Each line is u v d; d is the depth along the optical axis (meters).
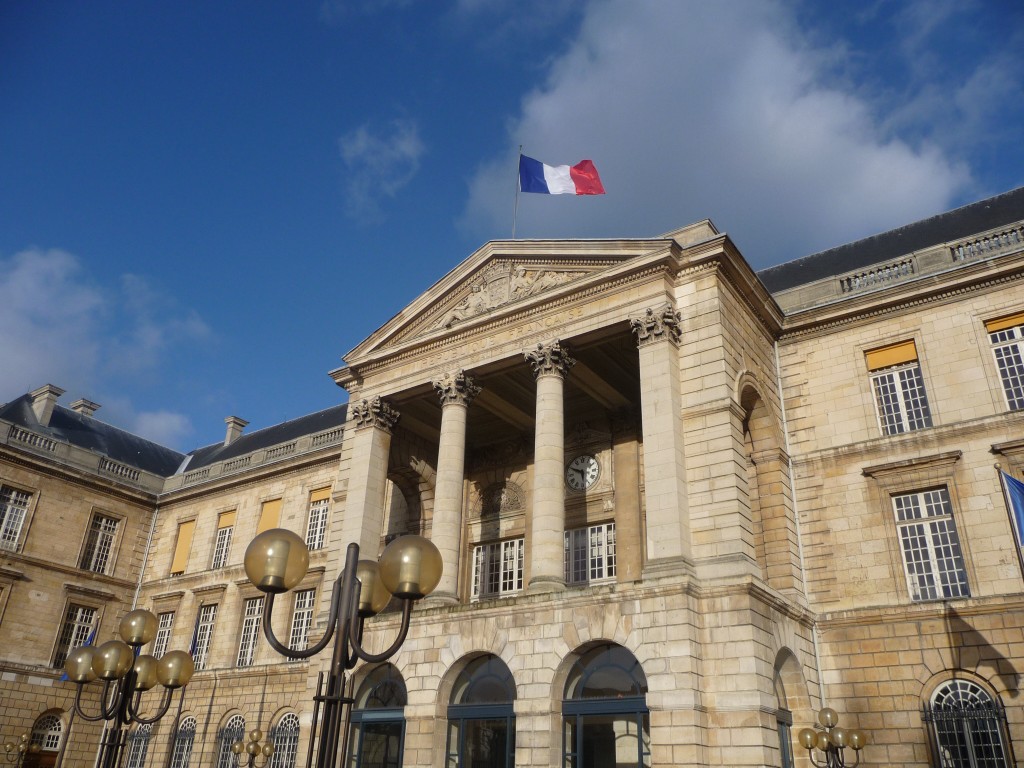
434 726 21.09
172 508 41.88
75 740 35.78
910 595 21.41
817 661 21.66
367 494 26.58
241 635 35.59
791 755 19.70
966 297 23.06
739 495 19.80
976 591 20.38
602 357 25.23
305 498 36.66
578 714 19.52
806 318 25.28
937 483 21.73
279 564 9.26
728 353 21.77
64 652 36.84
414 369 27.23
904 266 24.67
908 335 23.64
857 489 22.83
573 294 24.12
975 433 21.58
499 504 29.33
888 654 20.83
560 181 27.80
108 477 40.34
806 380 24.91
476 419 29.38
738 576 18.69
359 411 28.05
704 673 18.30
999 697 19.16
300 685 31.97
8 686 34.09
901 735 20.03
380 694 23.23
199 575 38.31
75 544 38.34
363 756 22.77
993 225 25.45
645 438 21.03
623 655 19.52
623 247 23.62
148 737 35.91
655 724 17.83
